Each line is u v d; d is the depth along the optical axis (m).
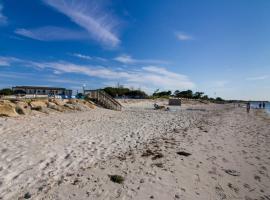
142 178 6.83
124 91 86.56
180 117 26.56
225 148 11.27
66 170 7.21
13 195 5.49
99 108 30.98
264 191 6.57
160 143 11.60
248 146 12.18
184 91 137.25
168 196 5.85
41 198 5.44
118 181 6.52
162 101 75.94
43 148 9.28
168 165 8.10
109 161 8.30
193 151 10.25
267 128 21.25
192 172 7.61
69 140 10.97
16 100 21.41
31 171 6.91
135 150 10.01
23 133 11.74
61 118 18.47
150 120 21.67
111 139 11.89
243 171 8.08
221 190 6.43
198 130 16.72
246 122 26.03
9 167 7.04
